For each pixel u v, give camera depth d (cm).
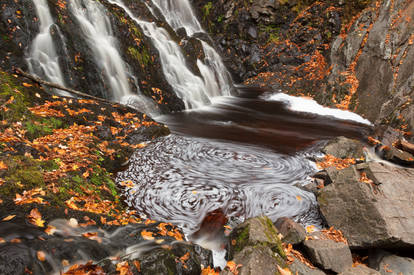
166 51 1153
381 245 447
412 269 417
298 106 1248
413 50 1059
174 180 584
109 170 587
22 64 740
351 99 1187
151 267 322
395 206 481
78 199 433
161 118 974
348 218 498
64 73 823
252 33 1692
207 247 450
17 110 558
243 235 418
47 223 341
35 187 401
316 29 1556
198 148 737
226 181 605
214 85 1353
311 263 423
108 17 977
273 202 563
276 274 364
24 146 484
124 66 968
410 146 797
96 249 337
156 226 427
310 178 661
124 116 768
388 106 1016
